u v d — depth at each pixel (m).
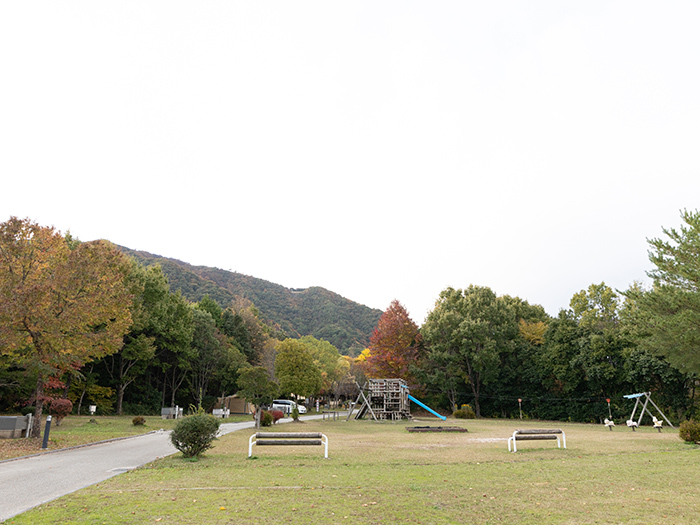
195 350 49.00
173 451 14.66
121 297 20.02
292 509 6.58
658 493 7.97
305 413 59.34
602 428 31.38
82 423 25.91
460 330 50.22
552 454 14.42
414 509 6.65
